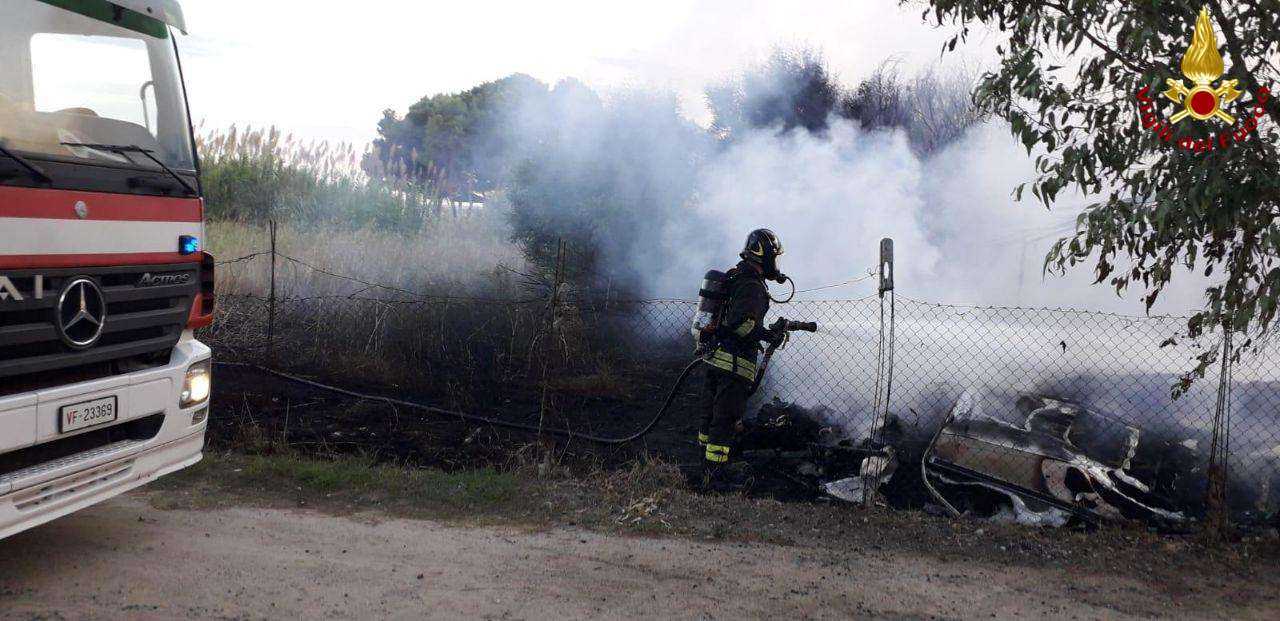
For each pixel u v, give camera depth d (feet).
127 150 11.47
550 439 20.18
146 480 12.14
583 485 16.29
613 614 10.85
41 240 10.09
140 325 11.70
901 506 15.94
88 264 10.72
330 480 15.78
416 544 13.16
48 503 10.61
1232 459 16.55
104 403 11.07
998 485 15.31
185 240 12.53
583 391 24.76
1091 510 14.75
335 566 12.11
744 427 19.06
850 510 15.37
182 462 12.87
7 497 10.05
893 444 18.45
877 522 14.71
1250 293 12.97
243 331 27.89
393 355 26.89
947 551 13.50
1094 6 12.76
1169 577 12.53
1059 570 12.80
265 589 11.19
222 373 24.71
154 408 11.98
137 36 12.21
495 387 24.88
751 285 17.02
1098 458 16.15
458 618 10.53
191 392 12.82
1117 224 13.19
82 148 10.84
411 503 15.10
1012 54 14.01
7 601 10.52
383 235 39.88
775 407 19.70
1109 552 13.43
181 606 10.57
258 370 25.08
